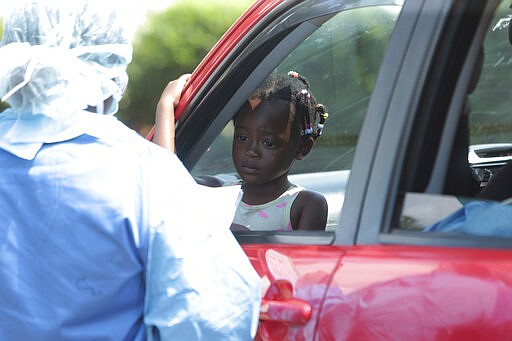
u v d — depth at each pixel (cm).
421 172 377
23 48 367
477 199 375
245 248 427
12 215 354
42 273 351
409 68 378
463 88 390
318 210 517
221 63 518
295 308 378
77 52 380
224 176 560
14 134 364
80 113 371
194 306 354
